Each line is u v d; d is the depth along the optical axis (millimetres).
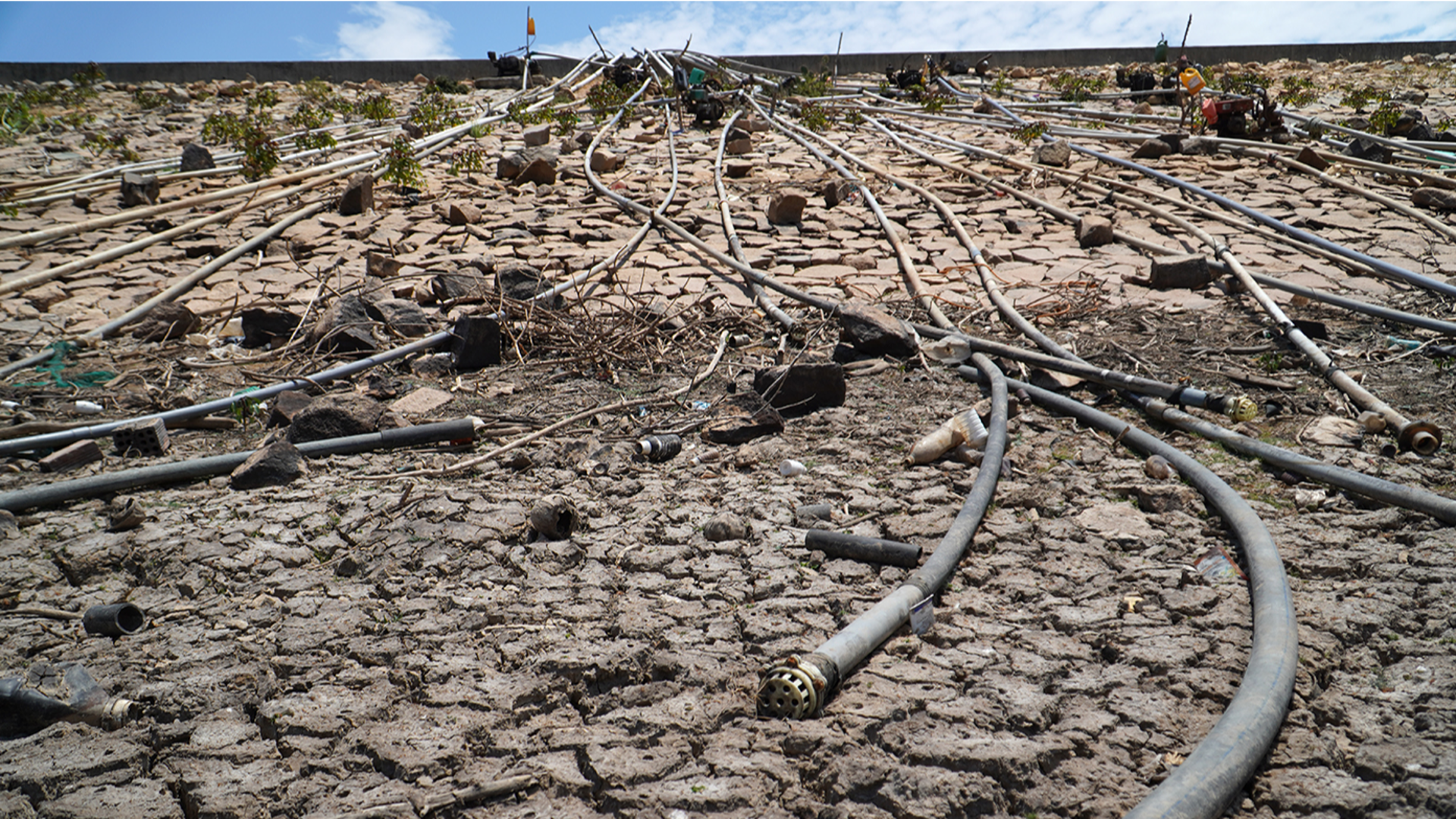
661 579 4426
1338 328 8258
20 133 20297
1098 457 5707
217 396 7453
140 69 30547
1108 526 4766
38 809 3012
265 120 21453
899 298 9875
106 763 3217
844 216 13312
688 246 12070
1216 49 33594
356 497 5402
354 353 8219
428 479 5746
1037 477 5418
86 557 4695
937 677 3564
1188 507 4941
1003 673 3594
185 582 4492
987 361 7172
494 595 4285
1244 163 15844
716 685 3562
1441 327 7570
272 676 3699
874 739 3219
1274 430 6070
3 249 11586
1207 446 5816
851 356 8023
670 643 3850
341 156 18031
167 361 8406
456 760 3182
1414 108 21625
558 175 15867
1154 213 12641
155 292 10273
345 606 4238
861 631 3650
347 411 6422
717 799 2953
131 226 12992
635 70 29906
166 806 3008
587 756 3170
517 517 5074
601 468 5770
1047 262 10969
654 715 3387
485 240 12352
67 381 7809
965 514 4734
